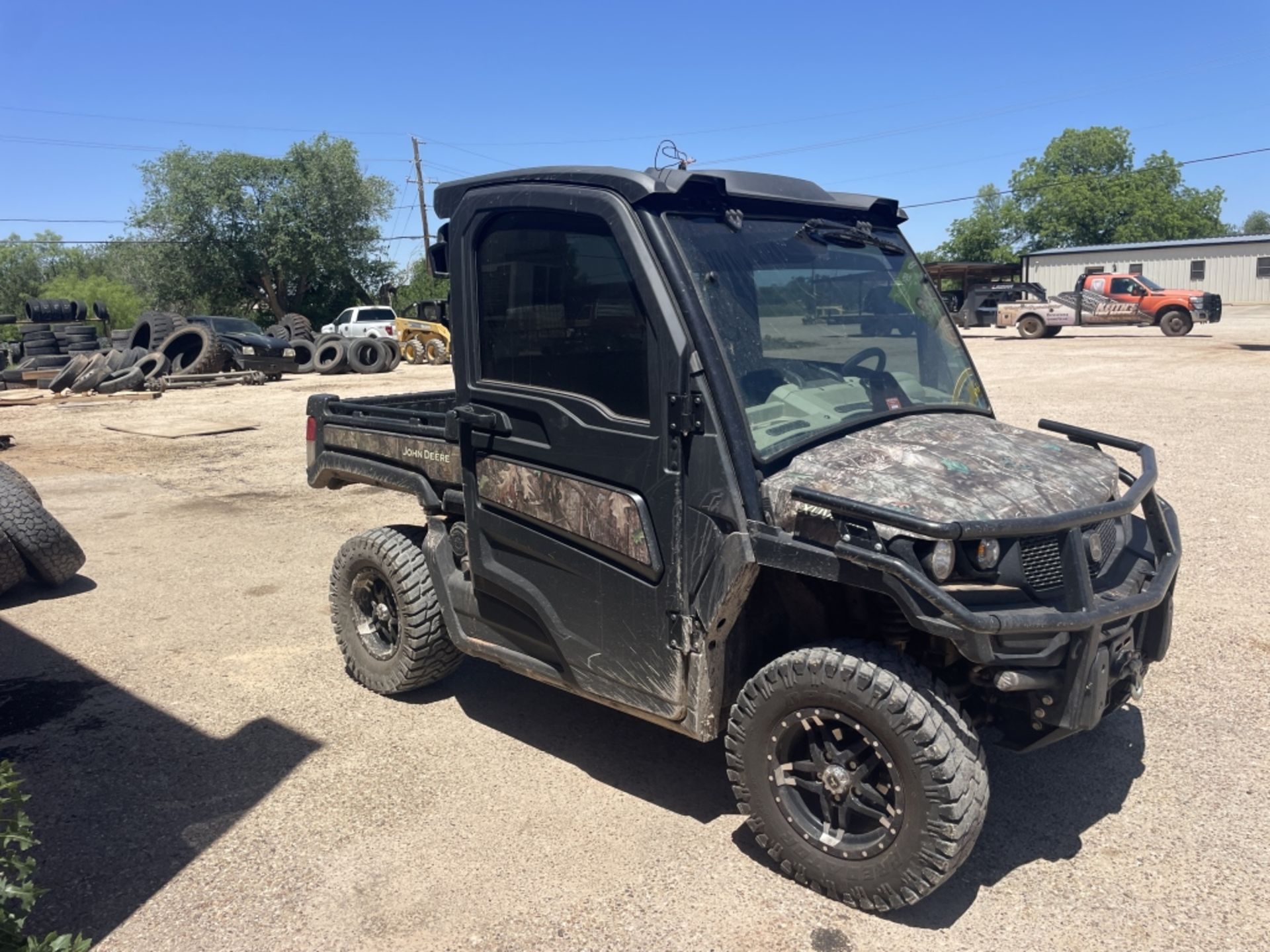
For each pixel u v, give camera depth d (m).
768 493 3.16
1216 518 7.61
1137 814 3.71
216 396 19.67
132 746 4.46
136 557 7.67
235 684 5.16
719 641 3.39
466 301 3.99
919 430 3.55
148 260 48.38
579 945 3.04
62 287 64.50
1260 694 4.68
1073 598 2.97
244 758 4.33
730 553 3.18
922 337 4.10
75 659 5.54
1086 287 31.34
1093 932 3.04
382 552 4.76
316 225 48.91
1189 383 16.38
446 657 4.79
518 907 3.23
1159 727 4.39
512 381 3.87
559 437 3.67
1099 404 14.03
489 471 3.97
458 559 4.54
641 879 3.37
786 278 3.60
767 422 3.28
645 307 3.34
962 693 3.37
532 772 4.15
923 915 3.14
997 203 81.69
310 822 3.78
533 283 3.73
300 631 5.95
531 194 3.68
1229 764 4.06
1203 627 5.50
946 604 2.81
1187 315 29.58
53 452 12.77
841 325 3.75
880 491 3.04
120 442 13.63
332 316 51.38
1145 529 3.82
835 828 3.23
